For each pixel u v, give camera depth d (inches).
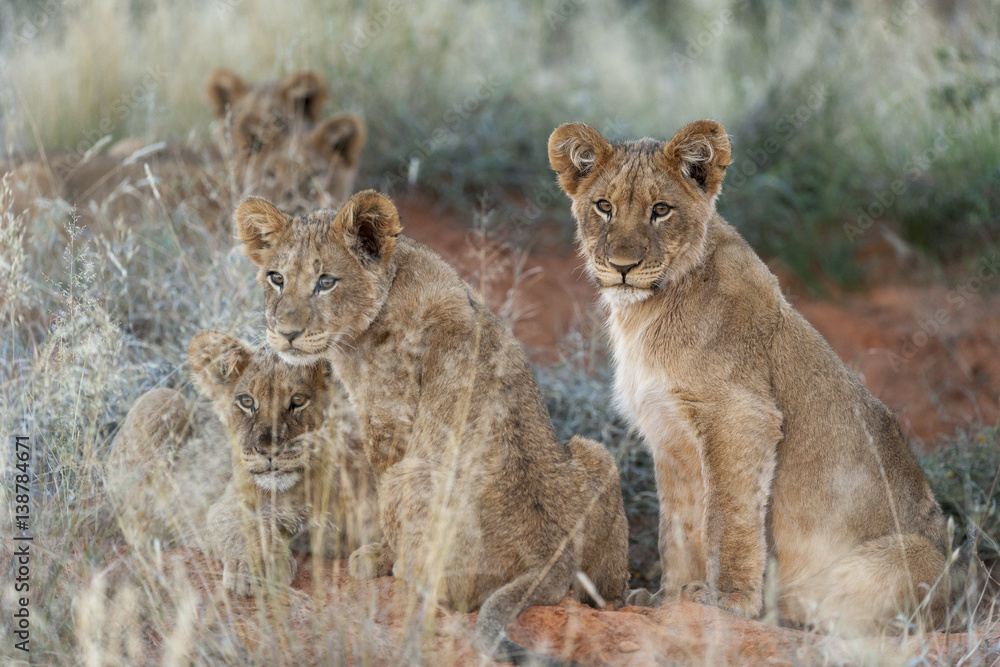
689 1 927.7
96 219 496.1
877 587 335.0
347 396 344.2
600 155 358.9
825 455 350.6
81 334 360.2
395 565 315.9
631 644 287.1
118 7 717.3
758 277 358.3
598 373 521.7
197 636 275.9
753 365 347.3
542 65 839.7
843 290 673.0
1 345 400.5
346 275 329.4
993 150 658.8
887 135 713.0
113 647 265.4
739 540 339.3
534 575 295.4
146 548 315.9
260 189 559.5
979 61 684.1
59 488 327.0
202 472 351.9
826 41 765.3
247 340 417.4
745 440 339.9
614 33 903.7
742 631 301.3
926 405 563.2
